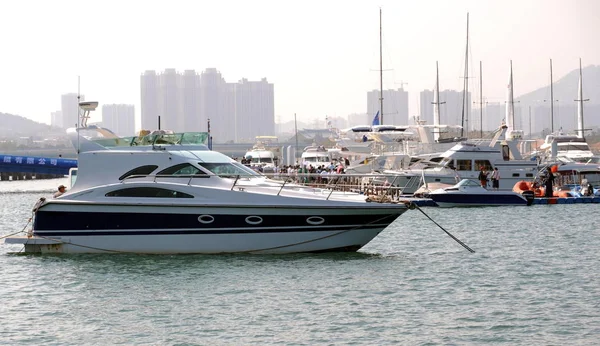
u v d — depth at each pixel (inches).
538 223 2241.6
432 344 1027.3
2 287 1318.9
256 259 1488.7
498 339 1043.9
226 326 1106.1
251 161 4409.5
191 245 1485.0
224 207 1469.0
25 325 1120.2
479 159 2992.1
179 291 1282.0
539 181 3127.5
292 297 1246.9
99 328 1104.2
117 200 1478.8
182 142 1579.7
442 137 3649.1
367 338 1051.3
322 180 2288.4
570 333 1067.3
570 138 4483.3
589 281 1374.3
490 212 2566.4
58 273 1402.6
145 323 1123.9
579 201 2928.2
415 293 1279.5
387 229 2094.0
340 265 1466.5
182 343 1037.8
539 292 1289.4
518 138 3646.7
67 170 4456.2
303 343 1034.7
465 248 1739.7
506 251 1699.1
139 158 1517.0
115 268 1427.2
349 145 3722.9
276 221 1485.0
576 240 1881.2
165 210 1475.1
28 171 4436.5
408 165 3164.4
